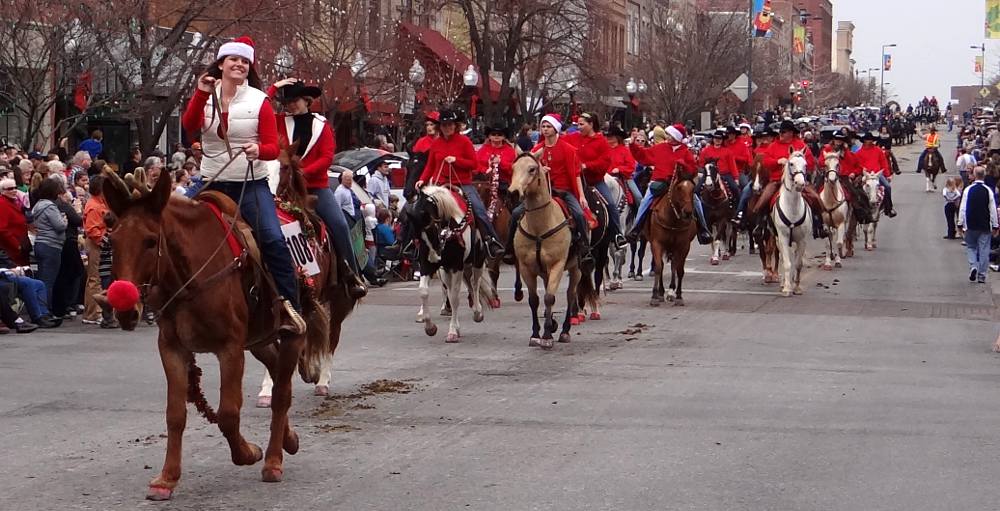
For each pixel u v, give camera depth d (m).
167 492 8.94
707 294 23.80
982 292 24.88
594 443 10.92
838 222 29.14
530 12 41.09
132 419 11.95
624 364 15.45
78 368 14.95
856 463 10.23
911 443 11.02
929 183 60.03
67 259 19.17
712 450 10.67
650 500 9.03
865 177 34.16
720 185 29.12
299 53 30.52
